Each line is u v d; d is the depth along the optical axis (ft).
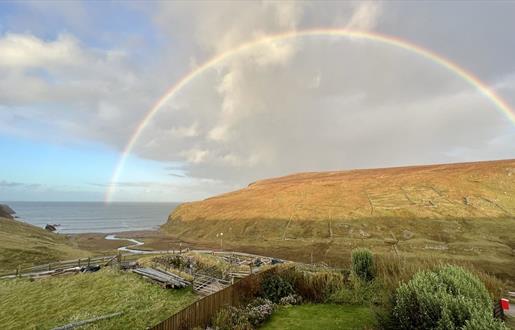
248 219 299.17
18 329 57.88
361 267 62.18
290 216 282.77
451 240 193.88
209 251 182.91
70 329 53.21
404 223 229.66
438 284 33.99
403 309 34.09
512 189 258.16
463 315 28.60
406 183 317.83
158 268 95.04
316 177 487.61
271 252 200.13
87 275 90.58
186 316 43.60
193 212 399.44
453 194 268.41
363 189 326.65
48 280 87.66
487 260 154.40
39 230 249.14
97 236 337.93
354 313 50.70
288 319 49.49
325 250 196.85
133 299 67.92
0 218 234.58
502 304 41.81
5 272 106.42
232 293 55.47
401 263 62.64
